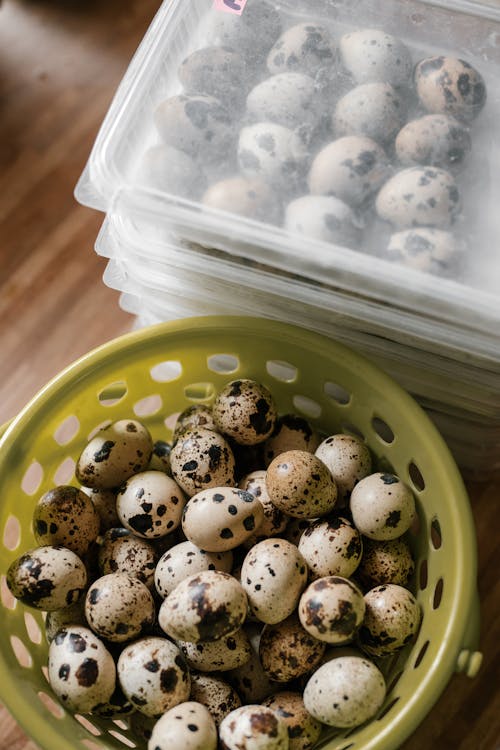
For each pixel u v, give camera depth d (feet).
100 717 1.81
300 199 1.80
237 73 1.90
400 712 1.64
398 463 1.89
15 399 2.25
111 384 1.93
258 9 1.94
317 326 1.92
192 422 1.94
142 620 1.74
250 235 1.75
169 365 2.16
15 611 1.82
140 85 1.84
